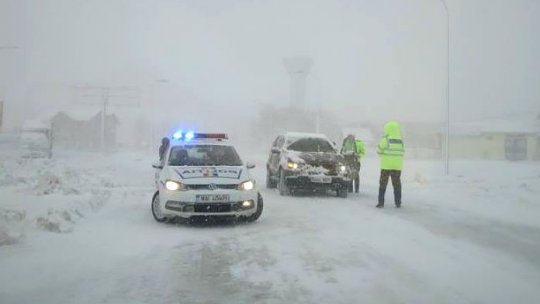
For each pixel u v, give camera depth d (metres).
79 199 12.47
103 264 6.67
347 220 10.32
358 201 13.73
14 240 7.76
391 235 8.72
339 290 5.65
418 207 12.43
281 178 14.92
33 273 6.20
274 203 13.13
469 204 13.09
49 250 7.36
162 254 7.29
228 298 5.39
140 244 7.91
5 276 6.06
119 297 5.38
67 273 6.23
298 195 15.17
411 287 5.76
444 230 9.21
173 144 11.18
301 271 6.43
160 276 6.18
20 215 9.32
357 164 16.14
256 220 10.22
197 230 9.15
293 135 16.00
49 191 14.02
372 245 7.92
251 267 6.62
